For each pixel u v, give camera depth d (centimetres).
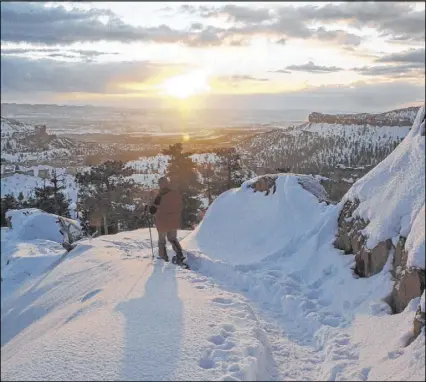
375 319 441
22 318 742
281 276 641
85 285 714
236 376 356
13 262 1066
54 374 375
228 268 700
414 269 425
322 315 505
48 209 3606
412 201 496
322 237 679
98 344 420
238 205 941
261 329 471
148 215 836
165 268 700
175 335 429
